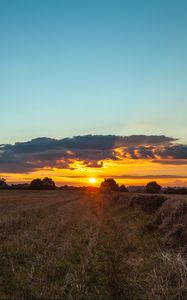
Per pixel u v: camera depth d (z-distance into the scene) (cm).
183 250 1562
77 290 1112
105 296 1080
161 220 2328
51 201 6438
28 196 9050
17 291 1103
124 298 1067
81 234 2223
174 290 1067
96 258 1509
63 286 1147
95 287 1145
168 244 1745
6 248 1697
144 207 3266
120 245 1816
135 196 3900
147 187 13750
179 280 1128
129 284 1177
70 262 1461
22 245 1764
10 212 3650
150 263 1399
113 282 1207
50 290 1106
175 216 2152
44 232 2228
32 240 1889
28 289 1120
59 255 1556
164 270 1205
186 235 1733
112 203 5238
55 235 2112
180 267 1196
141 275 1263
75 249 1711
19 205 5053
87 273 1306
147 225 2320
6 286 1149
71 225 2708
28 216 3303
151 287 1122
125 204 4181
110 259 1515
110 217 3353
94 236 2067
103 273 1312
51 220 3005
